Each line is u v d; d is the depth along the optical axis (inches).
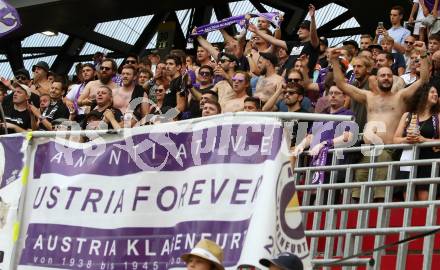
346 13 1131.3
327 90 747.4
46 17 1155.9
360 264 493.0
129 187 445.7
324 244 571.8
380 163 557.6
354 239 519.2
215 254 391.5
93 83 856.3
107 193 451.5
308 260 396.8
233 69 792.3
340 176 612.4
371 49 807.7
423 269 486.6
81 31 1221.7
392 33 876.0
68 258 453.1
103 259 444.5
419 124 600.1
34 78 963.3
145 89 832.3
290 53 865.5
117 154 452.8
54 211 462.3
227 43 924.0
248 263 394.6
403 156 581.6
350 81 743.7
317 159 593.3
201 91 783.7
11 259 466.9
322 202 561.3
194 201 424.5
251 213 404.5
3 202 476.7
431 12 868.0
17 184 474.9
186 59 895.7
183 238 424.5
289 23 1154.7
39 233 463.5
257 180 408.2
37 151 474.9
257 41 884.6
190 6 1108.5
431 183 524.1
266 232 394.9
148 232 436.8
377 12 971.9
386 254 553.9
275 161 404.8
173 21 1208.8
